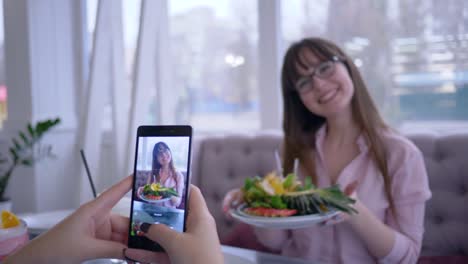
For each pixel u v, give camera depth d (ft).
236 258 2.46
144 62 4.92
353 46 6.23
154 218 1.74
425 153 4.52
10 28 7.84
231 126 7.39
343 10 6.28
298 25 6.70
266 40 6.79
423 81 5.77
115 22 5.23
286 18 6.79
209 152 6.03
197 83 7.61
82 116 5.29
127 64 8.28
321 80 3.68
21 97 7.86
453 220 4.27
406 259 3.25
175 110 7.77
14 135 7.97
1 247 2.09
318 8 6.50
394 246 3.18
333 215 2.67
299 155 4.15
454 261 3.91
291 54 3.89
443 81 5.65
